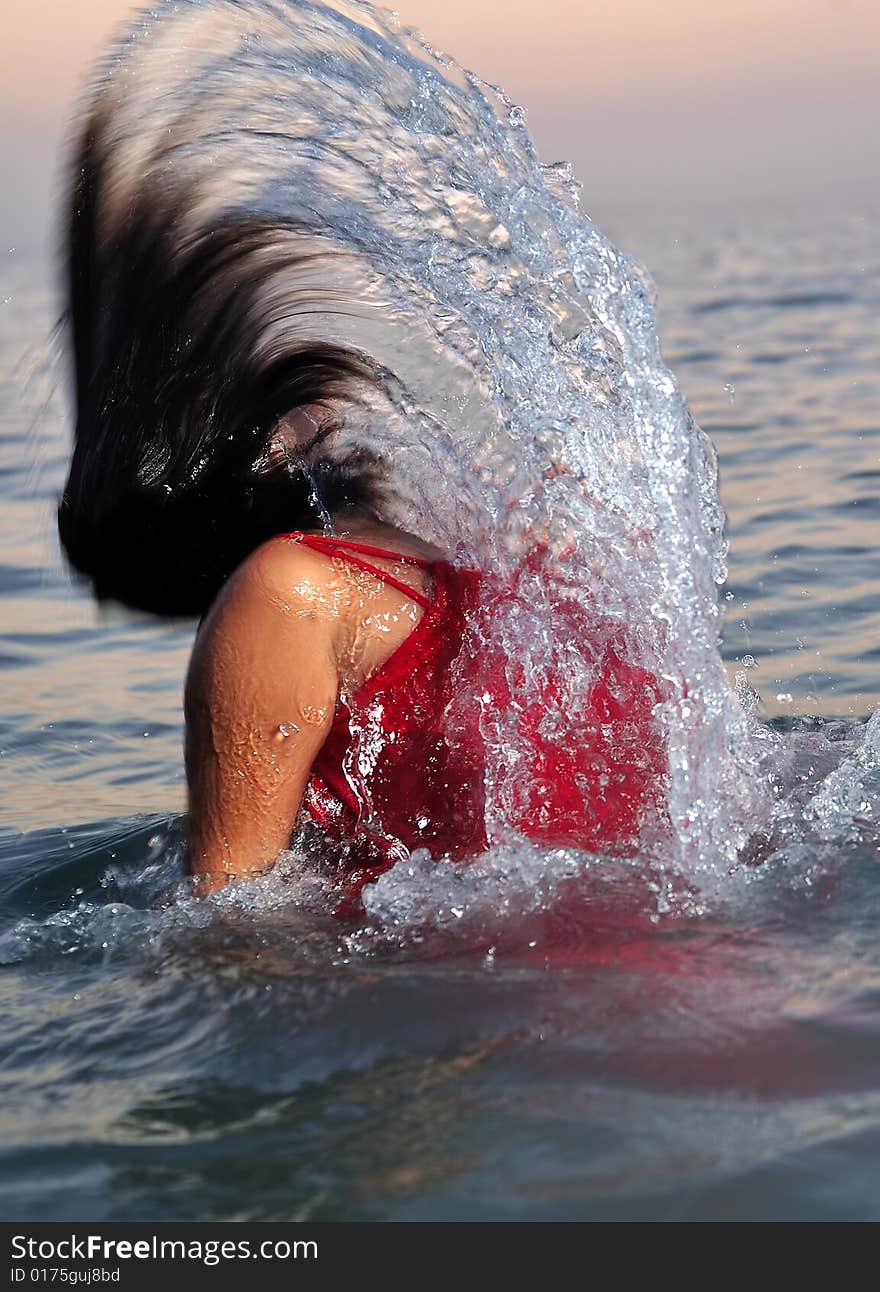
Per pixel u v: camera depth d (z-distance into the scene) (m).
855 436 8.47
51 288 2.49
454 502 2.50
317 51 2.61
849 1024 1.78
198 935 2.25
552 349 2.68
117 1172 1.66
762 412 9.68
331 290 2.50
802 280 20.89
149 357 2.41
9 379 12.02
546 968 2.00
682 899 2.19
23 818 3.59
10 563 6.37
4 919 2.82
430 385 2.54
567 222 2.75
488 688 2.36
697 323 16.03
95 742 4.24
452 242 2.63
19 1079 1.92
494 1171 1.55
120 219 2.40
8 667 5.02
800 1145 1.54
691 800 2.39
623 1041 1.77
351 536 2.40
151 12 2.47
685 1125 1.60
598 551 2.49
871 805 2.56
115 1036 2.01
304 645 2.26
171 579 2.54
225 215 2.44
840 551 5.82
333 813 2.42
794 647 4.66
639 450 2.60
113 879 2.98
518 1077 1.72
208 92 2.48
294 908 2.30
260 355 2.44
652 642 2.46
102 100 2.41
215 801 2.33
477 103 2.79
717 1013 1.83
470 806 2.37
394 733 2.34
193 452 2.43
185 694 2.33
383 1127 1.66
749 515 6.56
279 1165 1.62
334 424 2.48
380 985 1.99
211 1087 1.82
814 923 2.10
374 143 2.62
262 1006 1.99
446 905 2.22
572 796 2.38
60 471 7.76
